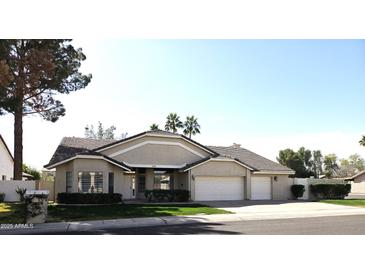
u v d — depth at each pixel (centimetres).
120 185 2595
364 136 4856
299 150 8594
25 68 2306
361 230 1386
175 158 2862
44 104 2725
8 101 2370
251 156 3484
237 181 3039
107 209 2058
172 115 5234
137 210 2016
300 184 3347
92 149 2767
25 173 4184
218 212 2009
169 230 1402
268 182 3247
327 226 1517
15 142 2669
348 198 3612
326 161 8888
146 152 2759
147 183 2878
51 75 2483
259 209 2231
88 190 2461
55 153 2717
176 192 2695
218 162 2930
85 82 2886
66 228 1451
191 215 1875
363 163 10731
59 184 2555
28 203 1568
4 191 2641
